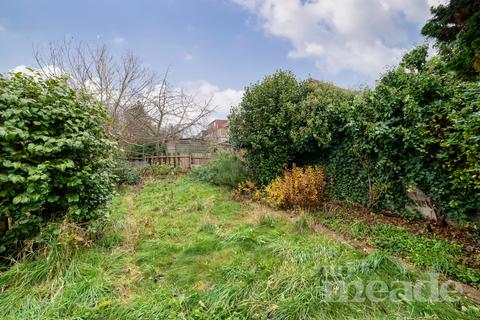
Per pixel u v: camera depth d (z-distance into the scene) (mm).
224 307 2006
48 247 2570
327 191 6117
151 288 2395
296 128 6441
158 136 14773
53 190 2902
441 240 3559
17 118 2506
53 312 1895
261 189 7211
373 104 4758
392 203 4855
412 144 4035
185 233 3979
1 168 2475
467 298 2258
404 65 4871
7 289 2166
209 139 14891
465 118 3029
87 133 3053
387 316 1935
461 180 3537
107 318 1897
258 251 3129
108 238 3301
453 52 5918
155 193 7445
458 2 7699
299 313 1952
